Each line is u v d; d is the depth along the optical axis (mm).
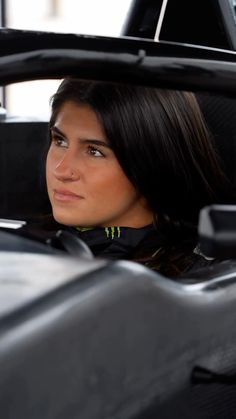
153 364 1322
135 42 1551
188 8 2557
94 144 1984
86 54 1502
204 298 1418
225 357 1473
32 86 8812
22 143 2811
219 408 1502
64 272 1308
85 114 1979
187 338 1378
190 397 1414
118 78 1554
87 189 2008
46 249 1448
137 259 2080
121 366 1272
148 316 1304
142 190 2033
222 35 2539
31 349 1165
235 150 2408
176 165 2070
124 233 2078
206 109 2395
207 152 2127
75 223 2043
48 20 10242
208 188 2135
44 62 1477
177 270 2053
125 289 1269
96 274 1273
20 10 10219
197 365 1407
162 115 2035
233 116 2393
